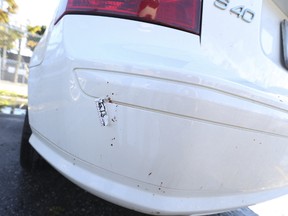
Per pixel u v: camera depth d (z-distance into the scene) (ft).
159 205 3.97
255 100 4.00
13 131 11.41
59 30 4.60
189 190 4.03
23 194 6.72
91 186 4.11
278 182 4.94
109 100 3.76
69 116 4.15
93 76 3.84
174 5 4.16
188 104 3.61
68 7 4.53
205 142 3.76
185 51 4.05
